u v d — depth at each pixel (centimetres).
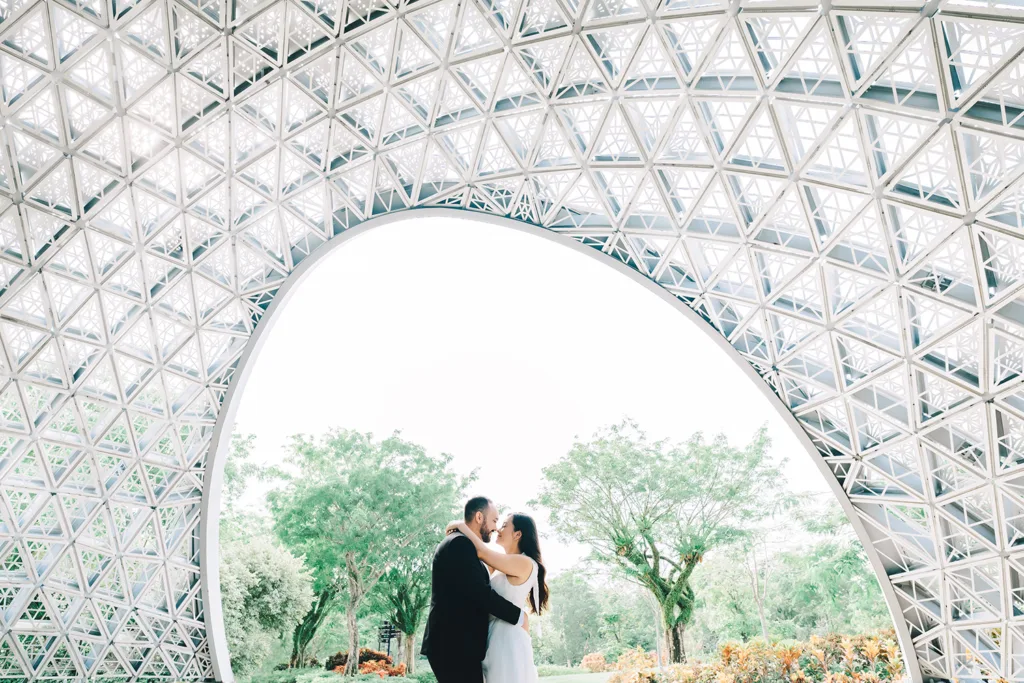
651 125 2353
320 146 2769
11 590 3288
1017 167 1681
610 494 4722
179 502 3475
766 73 1950
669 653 4519
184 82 2478
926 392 2367
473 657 759
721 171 2269
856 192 2031
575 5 2080
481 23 2264
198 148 2692
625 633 5691
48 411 3159
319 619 5047
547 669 5309
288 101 2614
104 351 3098
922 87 1752
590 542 4791
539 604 884
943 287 2125
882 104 1766
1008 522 2358
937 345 2183
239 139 2731
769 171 2164
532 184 2672
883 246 2098
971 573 2491
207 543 3538
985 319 1995
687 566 4638
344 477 5022
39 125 2548
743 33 1870
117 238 2859
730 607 5309
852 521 2778
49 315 2988
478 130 2583
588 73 2277
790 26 1848
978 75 1636
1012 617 2367
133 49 2353
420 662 5112
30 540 3238
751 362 2700
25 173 2639
